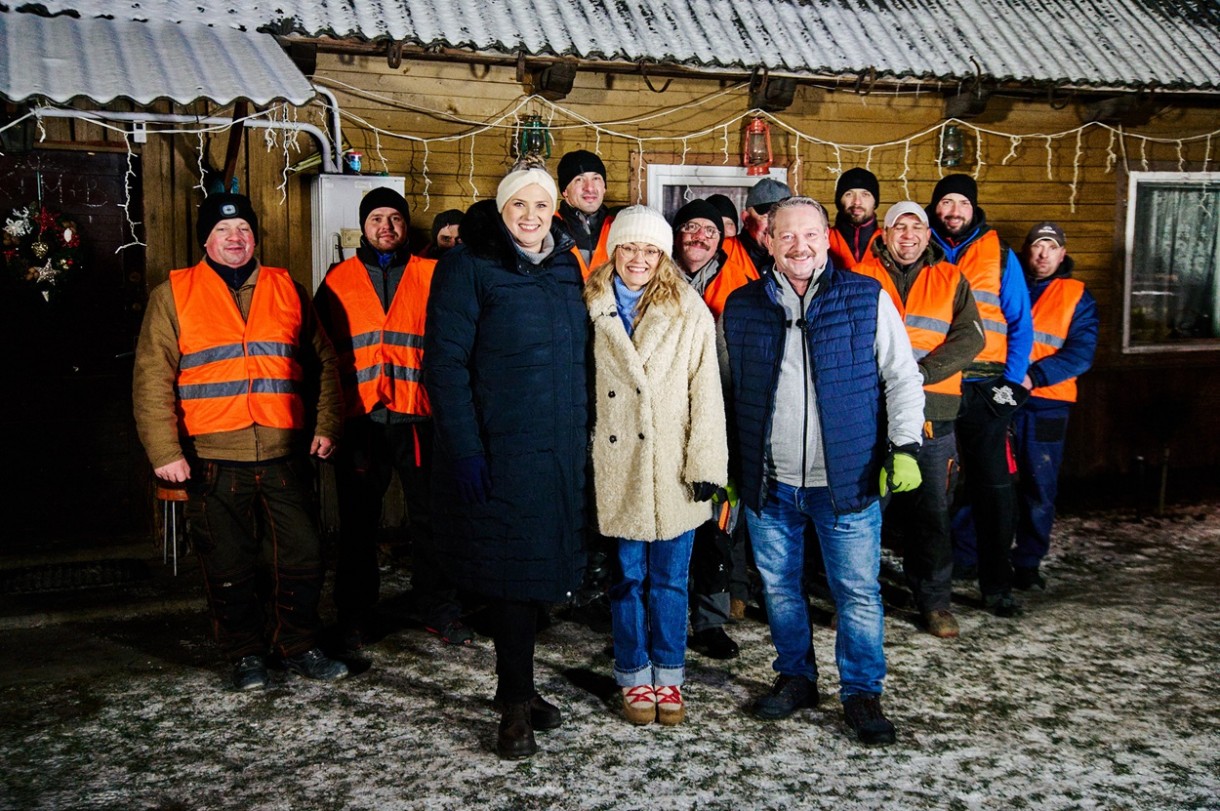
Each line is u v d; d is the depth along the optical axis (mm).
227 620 3578
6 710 3461
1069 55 6426
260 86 4145
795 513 3301
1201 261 7305
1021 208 6793
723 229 4309
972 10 6734
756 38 5883
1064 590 4805
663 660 3334
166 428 3377
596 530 3229
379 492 4027
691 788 2928
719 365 3393
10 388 5035
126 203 5094
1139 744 3221
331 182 5207
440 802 2852
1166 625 4316
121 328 5207
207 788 2932
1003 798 2881
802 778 2986
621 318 3268
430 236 5680
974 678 3736
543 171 3074
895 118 6473
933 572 4156
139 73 4086
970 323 3980
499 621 3084
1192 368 7156
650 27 5738
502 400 3018
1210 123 7141
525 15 5551
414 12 5301
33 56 4070
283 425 3559
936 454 4055
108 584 4754
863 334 3102
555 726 3307
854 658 3240
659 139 6031
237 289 3523
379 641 4109
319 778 2988
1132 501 6527
